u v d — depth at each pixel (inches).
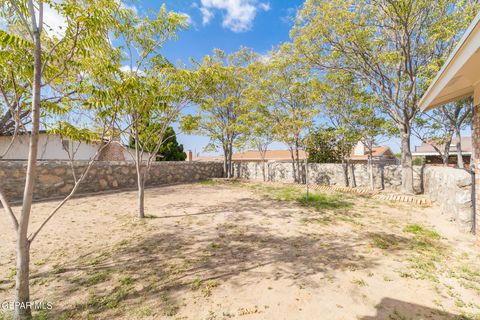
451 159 858.8
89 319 93.8
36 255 151.8
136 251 161.2
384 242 180.9
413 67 393.7
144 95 185.8
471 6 294.2
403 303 106.4
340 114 505.7
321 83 455.8
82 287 116.5
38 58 91.4
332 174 571.8
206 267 139.7
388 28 382.3
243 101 642.2
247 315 98.1
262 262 146.9
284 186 526.6
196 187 502.0
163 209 288.0
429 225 226.2
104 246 168.9
